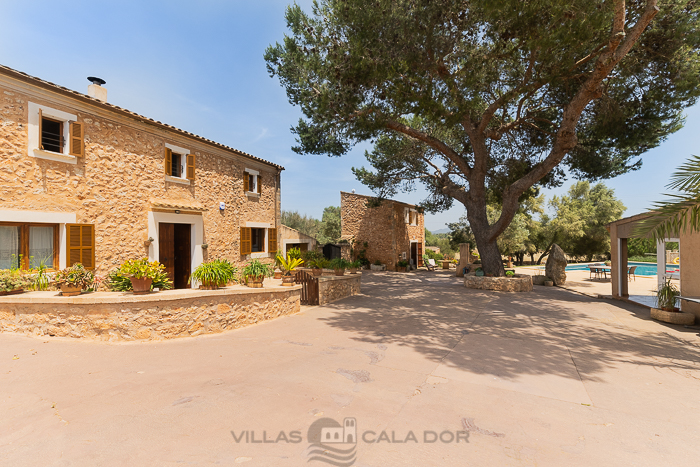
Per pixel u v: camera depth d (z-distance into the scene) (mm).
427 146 16922
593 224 30469
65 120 6832
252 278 7320
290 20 10383
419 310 8820
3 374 3828
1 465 2250
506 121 14836
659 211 5457
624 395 3793
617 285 11281
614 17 7805
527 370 4516
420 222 28188
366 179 19406
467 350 5355
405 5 8914
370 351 5180
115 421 2885
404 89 9359
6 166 5938
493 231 13797
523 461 2492
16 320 5422
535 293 12617
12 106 6035
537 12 8156
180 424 2861
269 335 6090
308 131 13820
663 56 9531
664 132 11867
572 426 3066
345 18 9242
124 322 5270
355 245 23953
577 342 6016
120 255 7812
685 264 7965
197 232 9938
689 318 7465
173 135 9242
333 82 10062
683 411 3426
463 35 9594
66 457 2365
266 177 13531
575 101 9836
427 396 3605
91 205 7254
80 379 3785
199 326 5969
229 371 4180
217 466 2303
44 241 6641
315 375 4109
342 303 9945
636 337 6430
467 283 13773
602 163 13273
